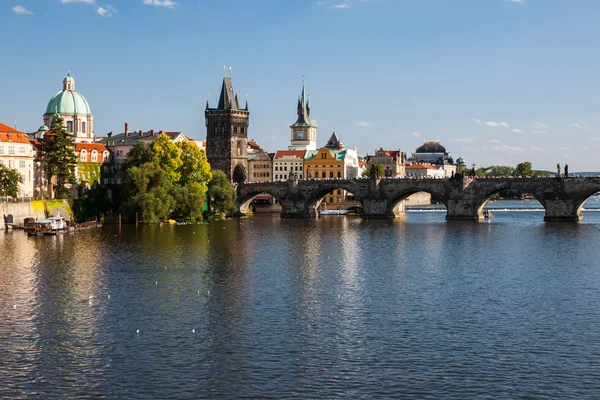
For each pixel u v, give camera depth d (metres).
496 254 155.75
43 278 120.75
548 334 85.38
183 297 105.44
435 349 79.81
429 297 105.75
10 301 102.62
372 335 85.12
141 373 73.00
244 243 176.62
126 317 93.50
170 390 68.88
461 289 112.00
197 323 90.56
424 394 67.94
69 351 79.44
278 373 72.94
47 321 91.50
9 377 72.00
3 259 143.25
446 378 71.56
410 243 179.38
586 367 74.31
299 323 90.62
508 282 118.31
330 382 70.62
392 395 67.69
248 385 70.00
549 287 113.75
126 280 118.94
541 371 73.31
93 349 80.06
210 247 166.38
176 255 150.75
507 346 80.81
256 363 75.62
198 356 77.81
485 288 112.88
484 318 92.88
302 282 117.75
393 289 111.94
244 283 116.62
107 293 108.12
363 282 118.00
